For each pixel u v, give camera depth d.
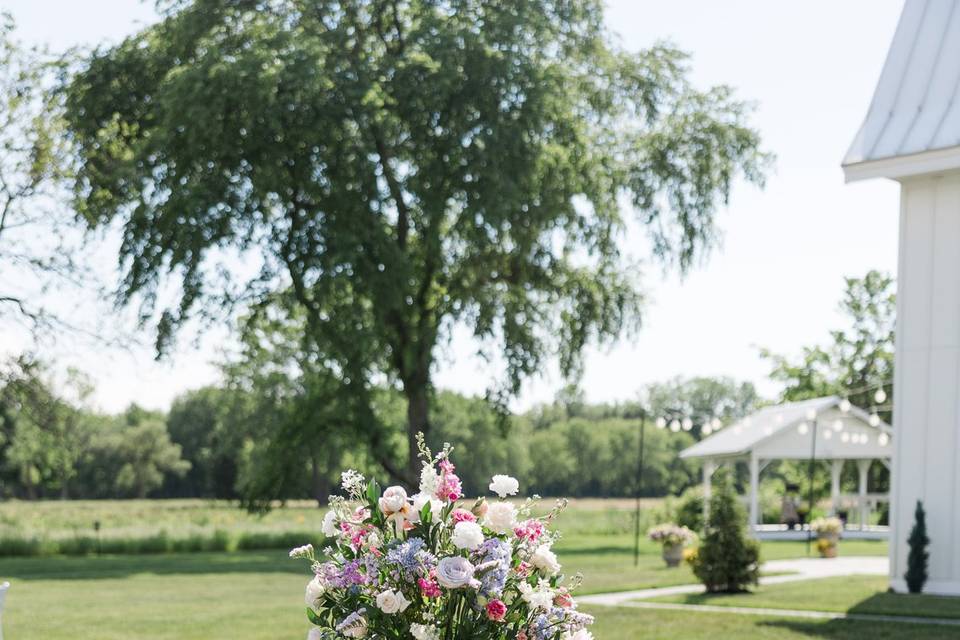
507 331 24.78
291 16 24.53
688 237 27.39
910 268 15.69
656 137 27.83
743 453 35.06
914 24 17.12
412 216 25.09
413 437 25.73
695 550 16.95
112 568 25.39
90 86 24.05
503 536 4.57
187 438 99.81
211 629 13.98
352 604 4.40
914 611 12.96
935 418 15.33
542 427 116.50
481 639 4.29
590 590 16.91
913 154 15.28
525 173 22.28
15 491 88.50
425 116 22.75
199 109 20.77
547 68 23.30
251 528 35.88
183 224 21.67
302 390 48.34
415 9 24.75
